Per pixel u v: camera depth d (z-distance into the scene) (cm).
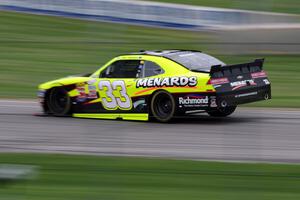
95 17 7762
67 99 3628
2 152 2633
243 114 3591
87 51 6481
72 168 2278
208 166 2295
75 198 1844
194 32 7269
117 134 3031
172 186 1989
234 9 7688
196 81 3183
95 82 3534
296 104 3988
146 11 7556
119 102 3453
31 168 2088
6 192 1939
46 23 7688
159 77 3316
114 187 1981
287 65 5531
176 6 7400
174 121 3381
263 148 2631
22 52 6475
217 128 3128
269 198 1812
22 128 3259
